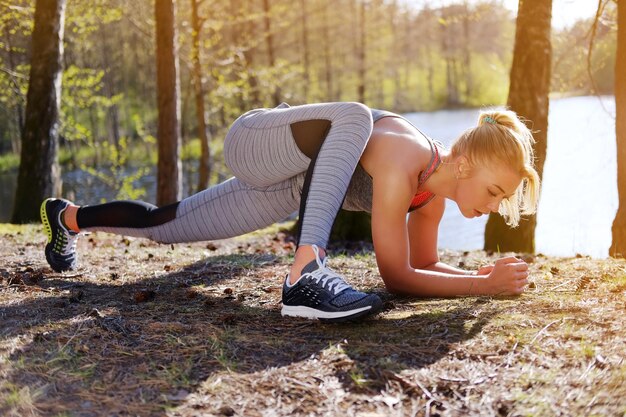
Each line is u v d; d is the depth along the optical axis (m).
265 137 2.70
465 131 2.58
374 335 2.23
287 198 2.91
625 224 3.94
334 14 33.31
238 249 4.96
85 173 26.08
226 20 16.05
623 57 3.84
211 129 22.06
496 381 1.82
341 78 38.25
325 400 1.74
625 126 3.89
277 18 19.62
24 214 8.05
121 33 23.28
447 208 13.23
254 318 2.52
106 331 2.31
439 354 2.02
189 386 1.84
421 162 2.59
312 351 2.08
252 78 16.81
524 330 2.20
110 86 29.73
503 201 2.71
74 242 3.43
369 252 5.15
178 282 3.23
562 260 3.88
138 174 15.94
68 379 1.89
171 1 9.37
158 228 3.10
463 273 3.03
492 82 50.62
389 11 41.28
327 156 2.48
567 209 11.34
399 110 52.78
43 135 8.13
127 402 1.75
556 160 16.19
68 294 2.91
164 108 9.55
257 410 1.69
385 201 2.58
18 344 2.17
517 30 5.83
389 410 1.68
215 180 17.98
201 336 2.25
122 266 3.66
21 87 11.22
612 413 1.61
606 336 2.10
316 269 2.38
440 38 49.50
